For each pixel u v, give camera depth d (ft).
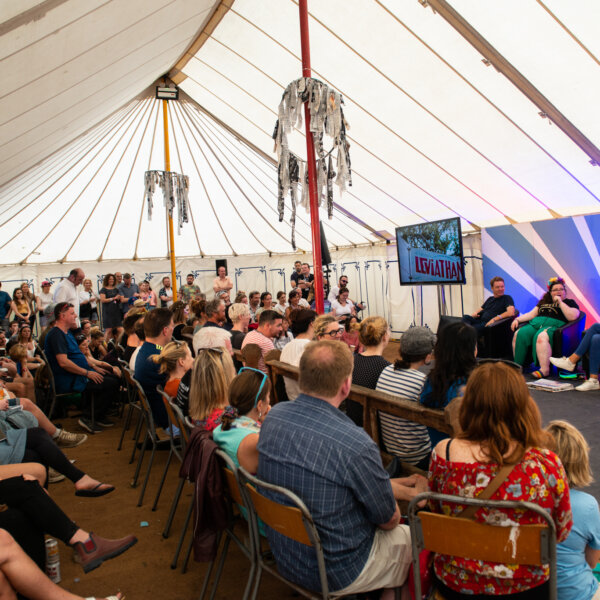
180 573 8.84
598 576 6.58
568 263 23.89
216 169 35.58
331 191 14.32
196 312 19.42
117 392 19.84
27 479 7.77
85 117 19.34
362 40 18.98
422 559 6.09
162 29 15.85
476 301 29.58
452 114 20.57
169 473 13.50
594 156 19.21
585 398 17.84
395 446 8.98
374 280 37.88
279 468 5.85
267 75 23.76
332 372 5.89
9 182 20.48
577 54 15.37
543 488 5.03
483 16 15.43
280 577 6.31
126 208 36.99
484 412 5.25
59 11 8.30
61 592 6.44
